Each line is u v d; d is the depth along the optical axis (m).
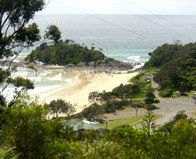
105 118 101.62
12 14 29.62
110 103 114.75
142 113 107.69
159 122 91.19
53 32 31.77
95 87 162.88
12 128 14.87
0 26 29.31
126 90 135.50
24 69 179.38
